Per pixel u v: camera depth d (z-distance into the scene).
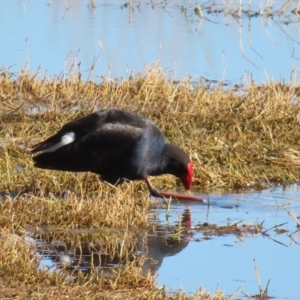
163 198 12.63
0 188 12.60
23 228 11.01
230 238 11.12
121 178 12.41
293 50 21.77
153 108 16.95
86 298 8.73
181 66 20.06
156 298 8.88
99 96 17.31
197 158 14.03
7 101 16.86
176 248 10.69
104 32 22.92
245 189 13.41
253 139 15.28
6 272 9.23
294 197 13.00
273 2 27.31
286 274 9.91
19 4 26.58
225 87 18.56
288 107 16.67
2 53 20.28
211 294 9.16
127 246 10.65
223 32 23.66
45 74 17.97
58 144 12.05
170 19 25.17
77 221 11.28
